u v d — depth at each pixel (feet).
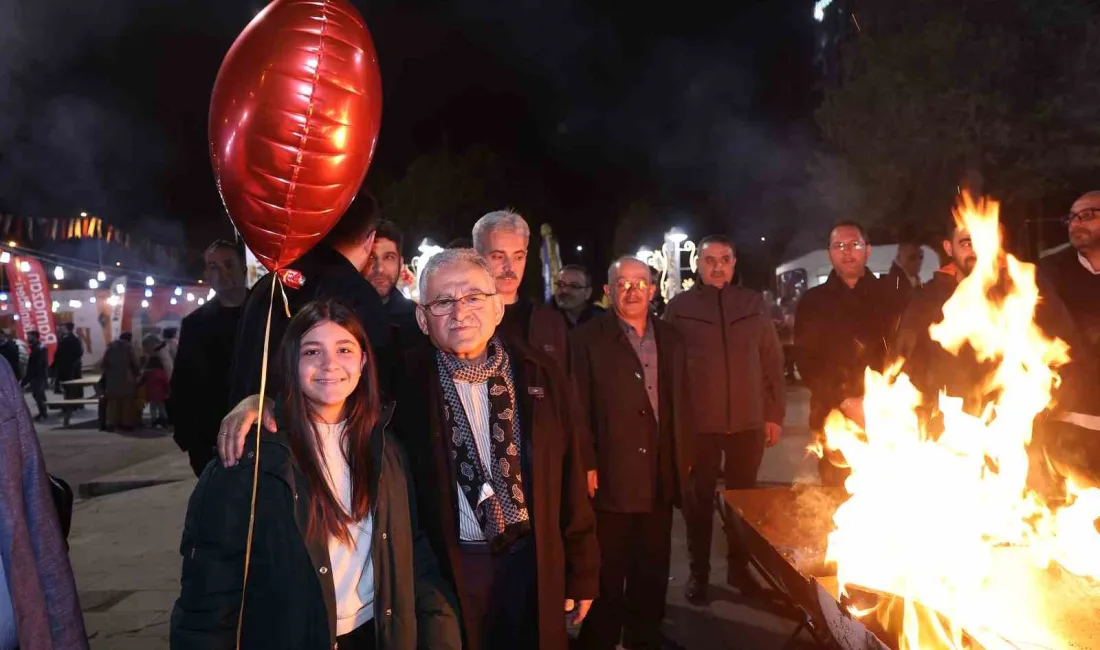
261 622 5.57
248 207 5.47
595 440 10.49
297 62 5.17
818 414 12.30
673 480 10.43
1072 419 9.84
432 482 6.66
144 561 16.03
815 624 6.57
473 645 6.62
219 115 5.31
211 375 9.87
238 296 10.30
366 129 5.53
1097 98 39.04
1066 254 10.91
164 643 11.76
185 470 25.94
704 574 12.65
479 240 9.70
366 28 5.62
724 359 12.94
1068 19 39.75
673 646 10.87
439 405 6.84
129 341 38.96
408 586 5.99
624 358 10.50
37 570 5.26
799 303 12.70
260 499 5.59
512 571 6.83
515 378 7.14
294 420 5.79
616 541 10.34
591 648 10.10
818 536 7.72
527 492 6.88
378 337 7.01
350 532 5.92
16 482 5.20
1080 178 41.50
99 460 30.91
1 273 49.78
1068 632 5.44
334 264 7.17
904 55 42.88
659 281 33.06
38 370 45.11
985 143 40.81
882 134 43.60
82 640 5.44
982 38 41.14
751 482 13.33
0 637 5.17
